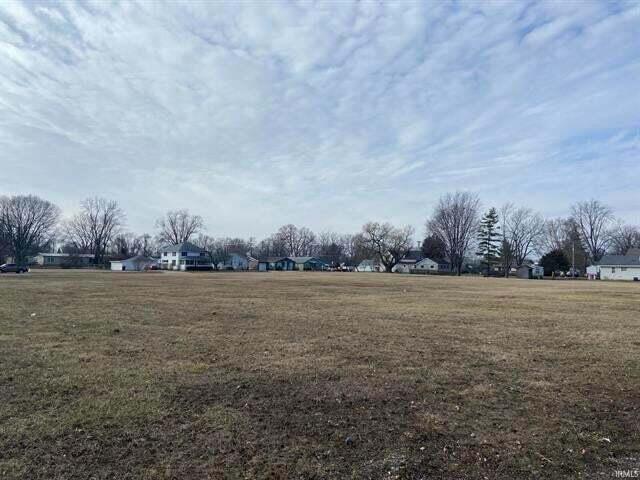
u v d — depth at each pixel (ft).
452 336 28.94
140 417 13.50
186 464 10.65
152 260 307.58
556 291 86.12
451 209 260.21
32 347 23.62
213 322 33.94
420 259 313.94
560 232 269.03
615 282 160.15
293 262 347.97
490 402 15.48
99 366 19.60
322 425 13.16
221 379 17.76
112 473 10.15
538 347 25.44
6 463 10.50
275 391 16.34
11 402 14.69
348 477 10.21
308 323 34.06
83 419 13.24
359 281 119.24
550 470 10.70
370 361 21.34
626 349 25.03
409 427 13.12
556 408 14.97
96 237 302.66
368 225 280.72
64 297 54.54
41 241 299.79
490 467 10.79
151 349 23.47
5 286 76.28
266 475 10.21
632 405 15.34
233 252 361.30
